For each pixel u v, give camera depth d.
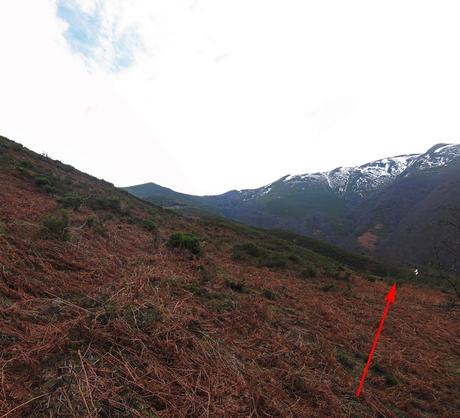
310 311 7.94
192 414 2.92
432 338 8.17
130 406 2.76
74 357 3.20
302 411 3.51
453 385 5.46
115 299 4.56
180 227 19.39
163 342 3.82
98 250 7.51
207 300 6.06
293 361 4.76
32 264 5.34
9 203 9.10
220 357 3.99
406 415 4.18
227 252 15.14
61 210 10.62
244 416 3.11
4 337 3.27
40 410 2.50
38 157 25.20
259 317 6.16
